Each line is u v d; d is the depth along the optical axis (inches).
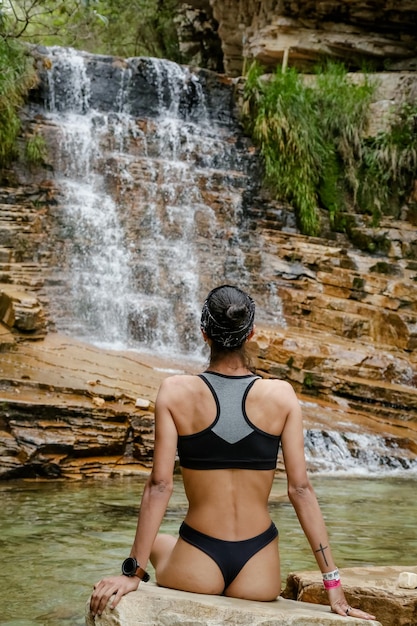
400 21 754.2
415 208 715.4
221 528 123.8
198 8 895.1
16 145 626.2
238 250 657.6
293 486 124.4
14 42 641.6
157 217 650.8
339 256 652.1
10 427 369.1
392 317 591.8
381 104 733.3
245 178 706.2
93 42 954.1
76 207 614.5
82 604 175.8
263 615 113.2
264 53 786.2
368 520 288.2
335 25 766.5
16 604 175.2
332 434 442.0
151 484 123.4
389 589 151.0
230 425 124.5
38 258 577.0
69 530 256.4
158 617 114.7
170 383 127.6
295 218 707.4
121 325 569.6
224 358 128.9
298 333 586.6
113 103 708.0
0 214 578.9
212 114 744.3
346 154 726.5
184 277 616.7
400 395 507.2
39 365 438.3
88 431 377.4
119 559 219.8
